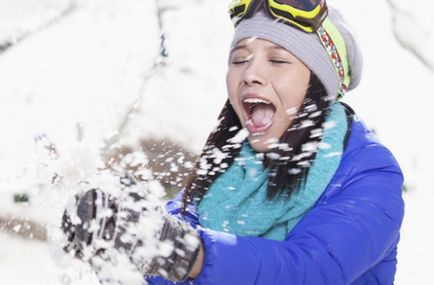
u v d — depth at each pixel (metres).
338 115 1.59
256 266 1.16
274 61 1.54
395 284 2.97
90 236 1.06
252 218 1.54
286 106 1.54
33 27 4.96
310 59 1.54
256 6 1.55
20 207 3.04
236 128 1.68
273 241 1.24
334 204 1.41
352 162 1.52
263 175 1.57
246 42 1.56
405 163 5.19
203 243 1.13
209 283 1.13
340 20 1.69
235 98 1.59
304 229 1.34
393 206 1.44
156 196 1.13
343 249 1.31
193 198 1.68
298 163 1.52
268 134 1.56
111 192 1.08
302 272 1.23
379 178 1.49
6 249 2.94
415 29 6.86
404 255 3.42
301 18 1.52
